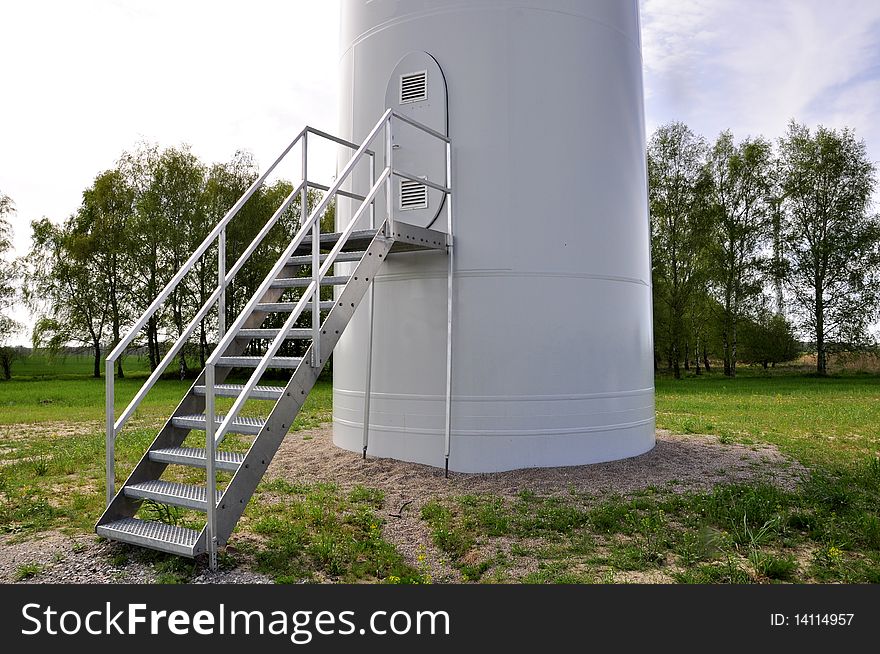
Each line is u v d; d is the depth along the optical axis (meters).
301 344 28.56
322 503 6.05
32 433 11.25
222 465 4.71
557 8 7.54
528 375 7.25
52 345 29.81
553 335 7.34
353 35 8.38
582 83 7.63
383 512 5.85
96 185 29.92
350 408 8.15
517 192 7.30
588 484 6.70
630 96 8.19
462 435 7.23
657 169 29.52
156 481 5.12
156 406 16.22
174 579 4.20
